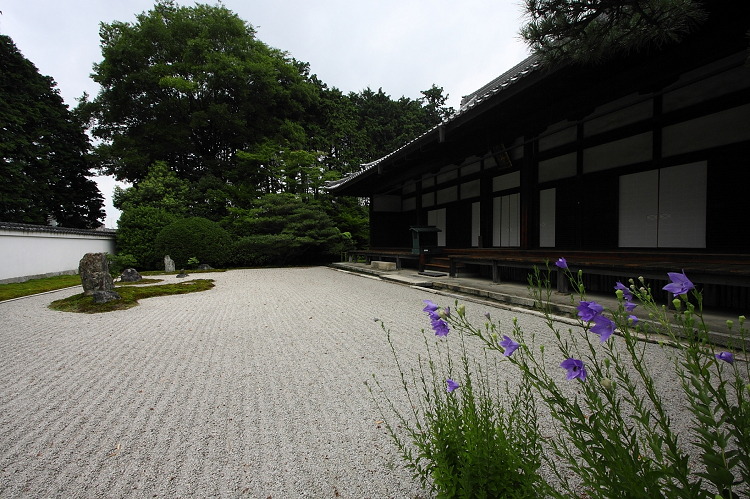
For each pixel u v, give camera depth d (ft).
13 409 8.43
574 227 22.47
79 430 7.41
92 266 24.30
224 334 14.79
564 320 14.33
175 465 6.15
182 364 11.23
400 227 48.49
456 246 35.42
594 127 21.24
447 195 36.99
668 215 17.78
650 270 13.89
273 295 25.46
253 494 5.41
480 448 4.04
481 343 12.37
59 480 5.84
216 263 50.14
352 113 83.35
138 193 56.49
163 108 62.34
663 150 17.92
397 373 9.95
